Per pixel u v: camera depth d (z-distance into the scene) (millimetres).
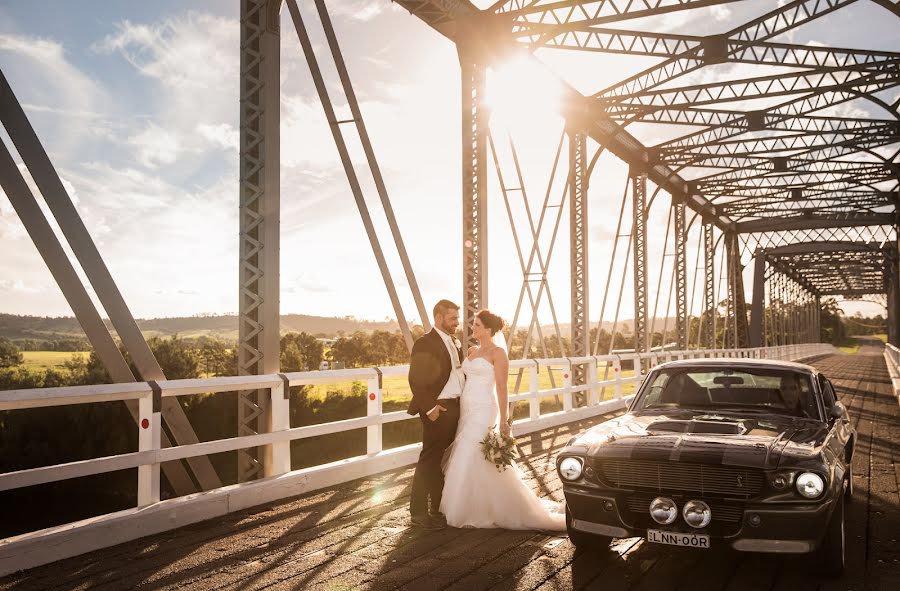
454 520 5688
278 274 7516
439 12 12625
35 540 4598
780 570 4750
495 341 5992
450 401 5848
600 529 4707
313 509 6285
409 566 4699
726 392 5777
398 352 101562
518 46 14438
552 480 7816
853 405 17188
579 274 18531
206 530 5547
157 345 33406
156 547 5055
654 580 4496
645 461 4594
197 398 28469
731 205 37250
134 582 4301
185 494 6301
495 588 4289
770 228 43375
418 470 5809
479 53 13617
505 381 5832
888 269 63438
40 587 4195
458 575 4527
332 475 7359
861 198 36031
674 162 24938
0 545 4430
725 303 42250
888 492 7348
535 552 5078
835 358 63219
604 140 20484
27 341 123375
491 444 5691
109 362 5723
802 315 91188
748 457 4383
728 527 4375
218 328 196125
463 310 13477
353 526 5719
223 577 4418
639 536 4551
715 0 12602
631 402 6074
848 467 6074
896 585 4465
